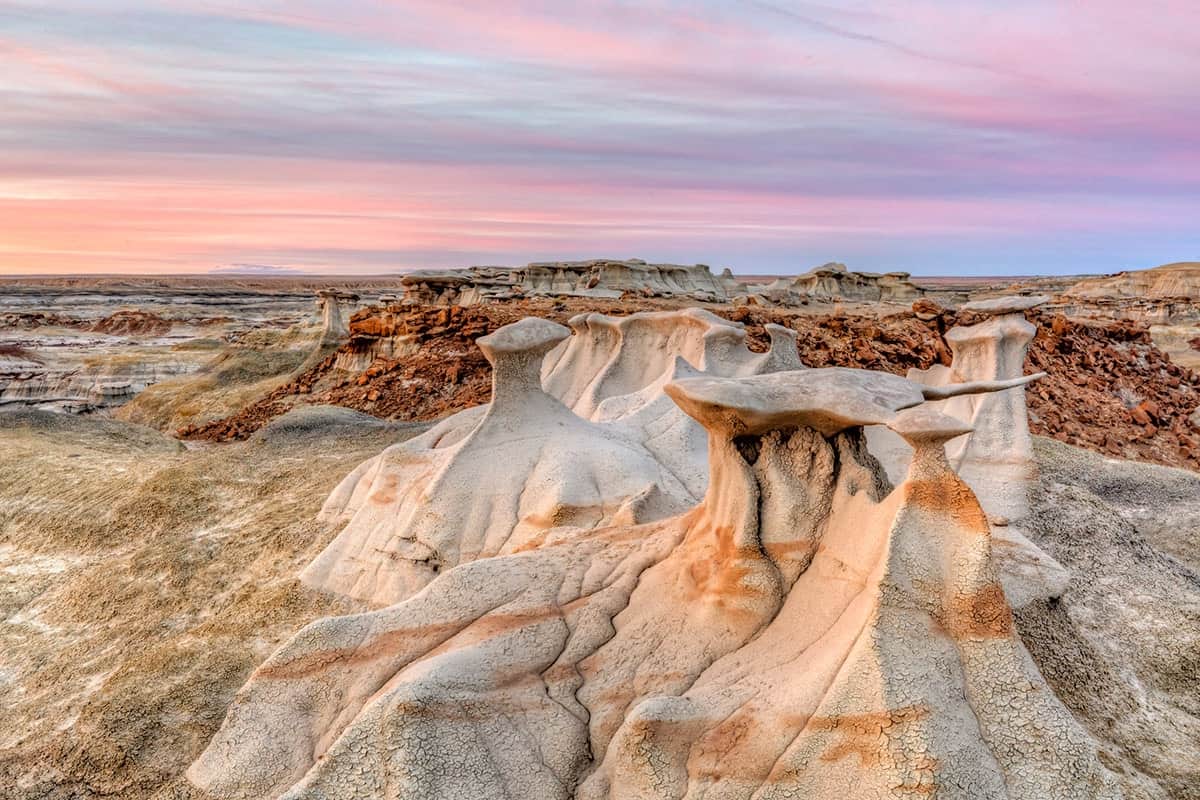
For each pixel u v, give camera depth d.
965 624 5.86
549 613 7.21
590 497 11.51
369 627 7.53
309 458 19.30
